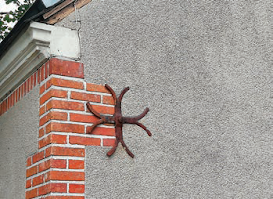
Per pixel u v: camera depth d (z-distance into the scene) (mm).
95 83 3467
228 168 3959
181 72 3969
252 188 4039
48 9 3256
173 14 4094
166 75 3875
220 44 4293
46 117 3236
